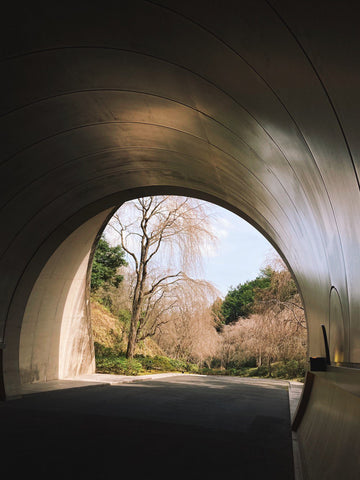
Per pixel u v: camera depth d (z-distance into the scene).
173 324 26.95
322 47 2.48
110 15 5.45
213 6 3.86
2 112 8.14
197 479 4.69
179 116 7.74
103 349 24.64
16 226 11.55
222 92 5.45
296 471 5.05
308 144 3.59
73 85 7.64
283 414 9.80
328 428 3.76
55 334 15.91
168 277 25.75
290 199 5.86
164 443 6.43
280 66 3.37
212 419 8.74
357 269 2.81
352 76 2.16
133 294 27.25
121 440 6.54
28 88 7.68
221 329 37.28
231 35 4.01
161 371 24.25
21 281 12.53
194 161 10.14
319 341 7.23
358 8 1.89
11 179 10.05
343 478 2.40
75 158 10.61
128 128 9.34
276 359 28.92
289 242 8.73
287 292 27.23
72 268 15.88
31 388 13.09
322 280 5.57
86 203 13.48
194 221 25.89
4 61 6.96
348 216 2.88
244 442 6.67
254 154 6.28
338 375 3.41
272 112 4.29
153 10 4.87
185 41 5.02
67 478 4.58
